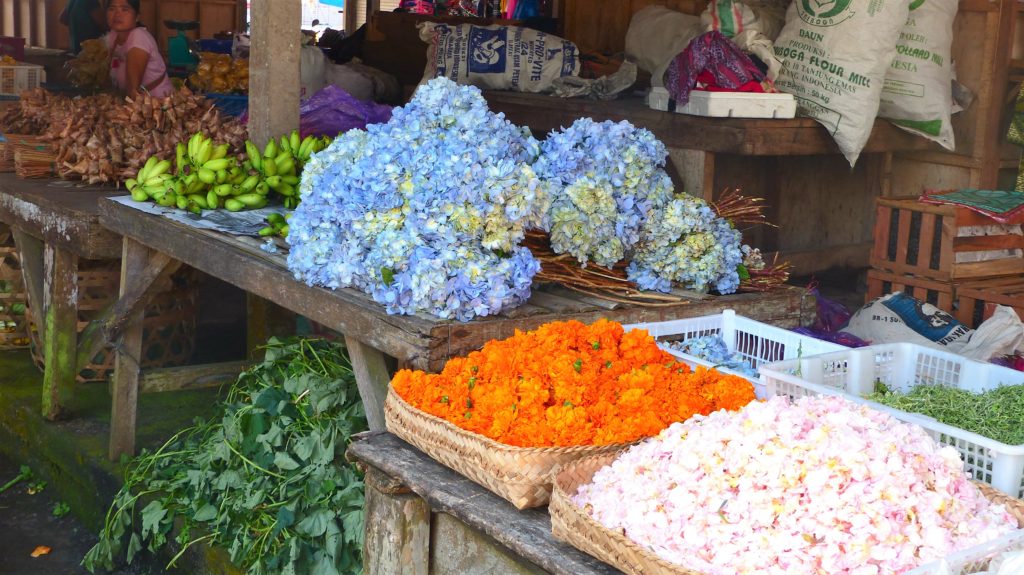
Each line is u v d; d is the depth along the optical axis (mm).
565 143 2875
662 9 6164
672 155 5016
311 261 2775
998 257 3877
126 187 4578
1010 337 3078
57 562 3791
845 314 3887
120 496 3686
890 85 4988
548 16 8414
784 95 4773
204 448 3633
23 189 4512
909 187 5633
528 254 2621
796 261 5293
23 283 5348
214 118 4676
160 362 4645
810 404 1880
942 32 4914
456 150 2568
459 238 2551
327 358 3447
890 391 2426
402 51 8148
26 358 5281
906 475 1679
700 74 4840
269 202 3949
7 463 4676
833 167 5547
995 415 2127
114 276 4566
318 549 2992
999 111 5234
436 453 2203
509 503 2104
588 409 2121
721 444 1784
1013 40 5223
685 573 1633
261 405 3326
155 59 6641
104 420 4469
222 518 3252
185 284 4672
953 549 1629
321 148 3996
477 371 2311
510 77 6098
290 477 3154
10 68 7242
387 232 2578
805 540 1624
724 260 2953
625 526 1760
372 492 2395
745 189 5246
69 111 4973
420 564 2387
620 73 5816
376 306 2670
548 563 1861
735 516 1682
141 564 3656
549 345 2314
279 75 4043
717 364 2512
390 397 2381
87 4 9469
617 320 2750
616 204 2869
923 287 3869
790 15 5000
